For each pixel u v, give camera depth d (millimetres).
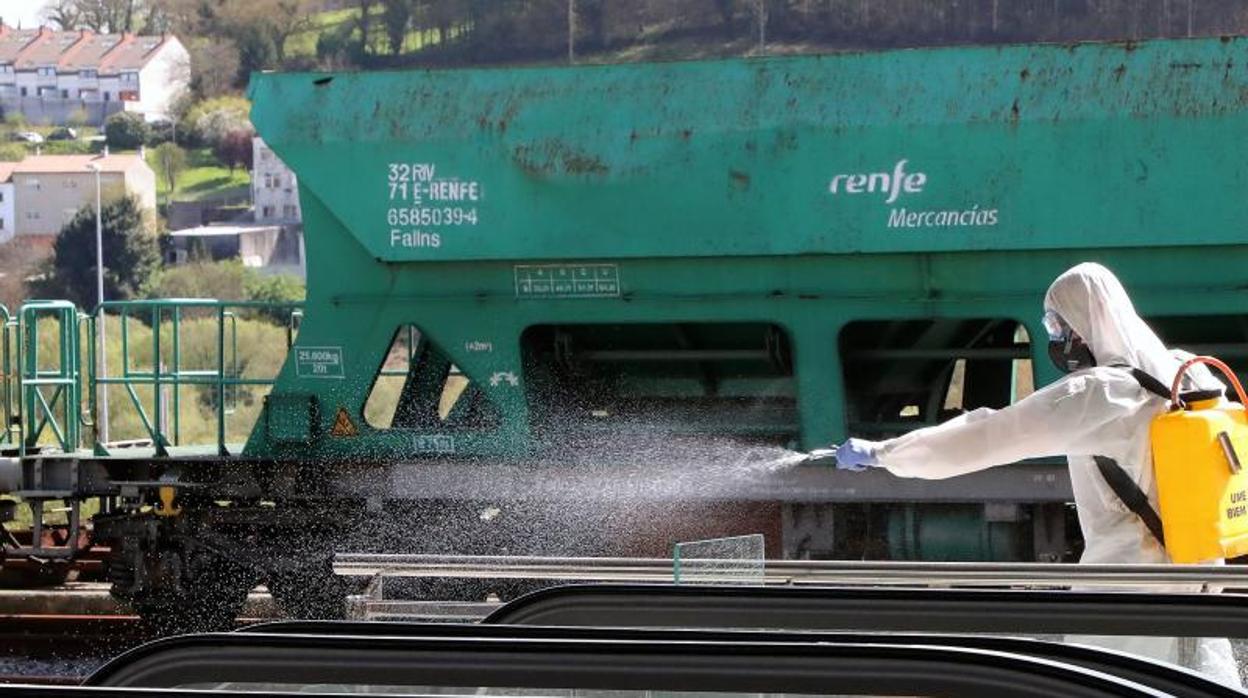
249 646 5238
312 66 154625
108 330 67000
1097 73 16250
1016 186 16438
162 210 150875
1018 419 8508
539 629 5434
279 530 18656
